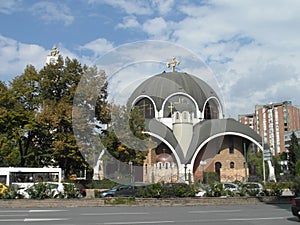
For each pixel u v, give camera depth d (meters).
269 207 18.67
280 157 87.50
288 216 14.37
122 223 12.09
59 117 30.94
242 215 14.70
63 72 33.97
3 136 32.88
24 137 34.00
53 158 33.25
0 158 36.50
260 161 58.66
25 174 31.31
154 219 13.25
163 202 19.56
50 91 34.16
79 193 20.64
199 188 23.03
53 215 14.55
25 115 32.88
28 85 34.72
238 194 22.48
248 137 58.06
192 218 13.62
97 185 25.70
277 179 56.06
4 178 30.92
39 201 18.62
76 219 13.20
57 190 20.48
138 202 19.34
